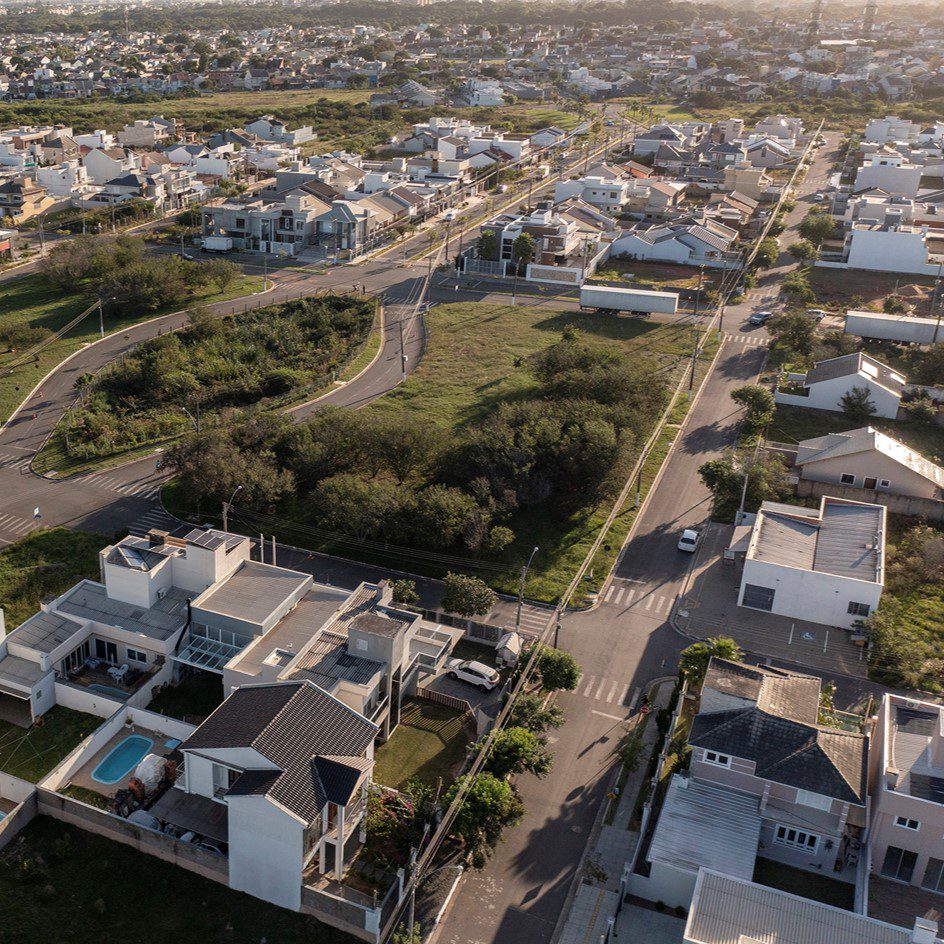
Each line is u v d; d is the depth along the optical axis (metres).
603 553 113.25
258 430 130.50
